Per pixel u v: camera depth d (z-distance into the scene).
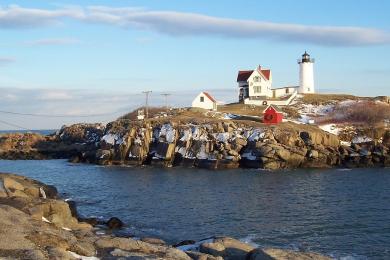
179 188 56.59
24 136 119.44
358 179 62.69
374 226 36.31
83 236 27.42
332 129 89.94
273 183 59.69
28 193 37.88
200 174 70.38
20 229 24.94
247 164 77.56
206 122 84.81
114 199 49.91
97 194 53.62
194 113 102.31
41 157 108.38
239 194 51.44
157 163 82.81
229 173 71.19
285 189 54.59
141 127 87.25
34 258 20.97
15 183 37.59
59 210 32.72
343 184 58.12
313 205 44.75
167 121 87.31
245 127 83.00
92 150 96.75
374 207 43.34
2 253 21.36
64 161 99.44
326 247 31.03
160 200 48.59
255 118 97.50
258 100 115.75
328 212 41.53
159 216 40.91
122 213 42.47
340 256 29.06
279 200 47.50
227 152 78.44
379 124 91.19
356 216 39.81
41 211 30.92
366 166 78.50
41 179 68.31
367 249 30.48
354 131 88.38
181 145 82.19
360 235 33.84
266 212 41.81
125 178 67.19
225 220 39.00
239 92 122.88
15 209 29.28
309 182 60.25
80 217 39.16
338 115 99.50
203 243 27.66
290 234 34.34
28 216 28.61
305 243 32.00
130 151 86.00
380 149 80.69
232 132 81.56
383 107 100.19
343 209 42.72
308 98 118.69
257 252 25.03
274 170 74.38
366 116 95.50
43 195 39.22
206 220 39.12
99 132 114.00
